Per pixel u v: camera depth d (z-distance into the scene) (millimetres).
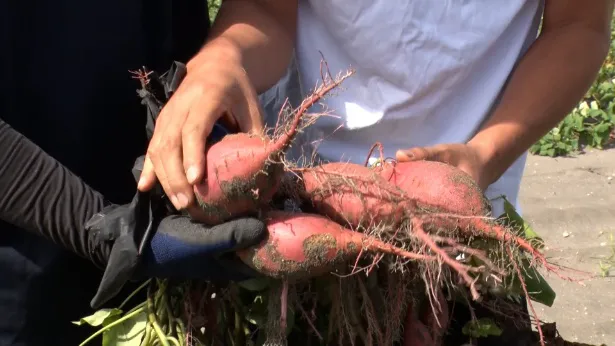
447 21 1263
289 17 1337
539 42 1351
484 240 1088
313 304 1167
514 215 1276
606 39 1362
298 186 1111
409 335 1161
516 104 1291
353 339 1125
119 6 1188
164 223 1075
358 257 1054
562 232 2852
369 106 1324
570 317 2365
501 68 1332
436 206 1074
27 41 1139
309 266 1045
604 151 3584
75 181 1096
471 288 1005
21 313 1174
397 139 1339
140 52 1232
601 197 3098
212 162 1034
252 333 1178
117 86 1216
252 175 1026
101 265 1108
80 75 1177
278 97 1430
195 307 1168
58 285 1194
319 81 1348
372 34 1264
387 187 1079
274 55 1289
